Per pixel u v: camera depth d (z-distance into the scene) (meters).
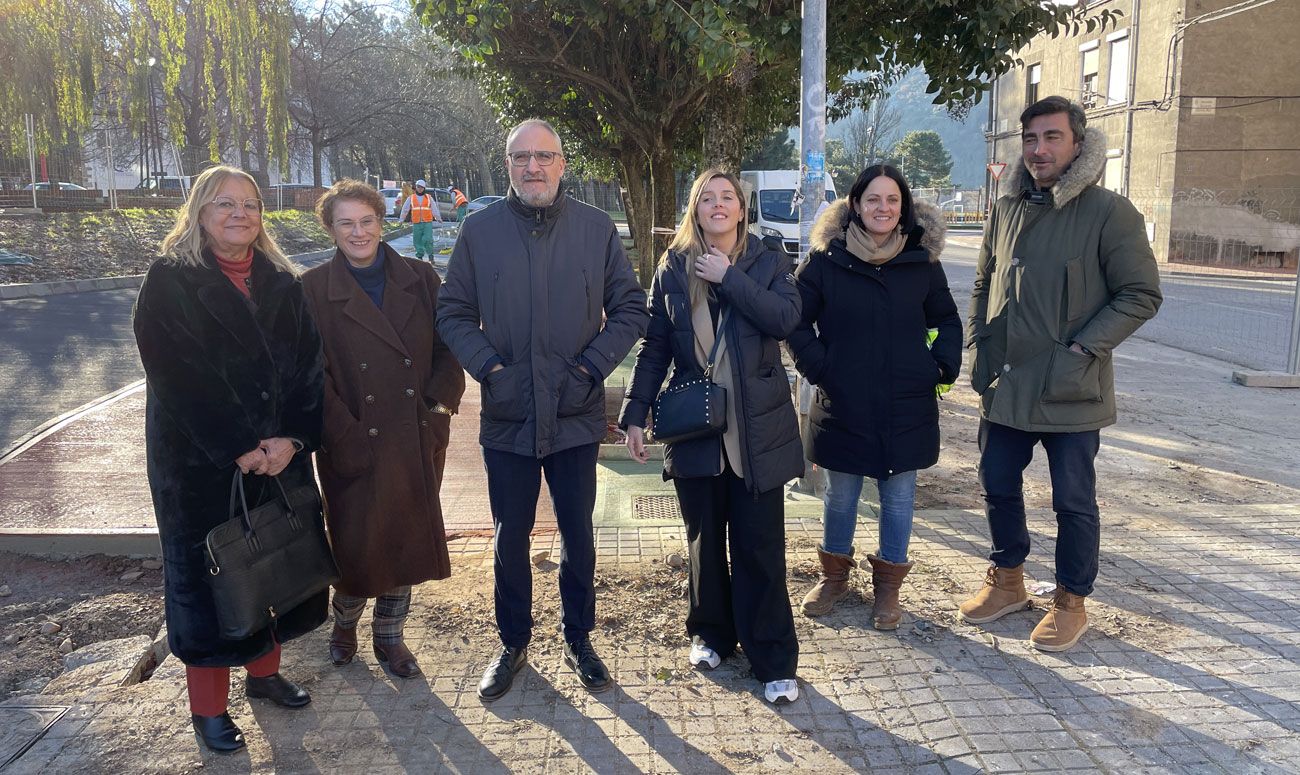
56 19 22.20
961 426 7.45
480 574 4.28
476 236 3.15
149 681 3.35
